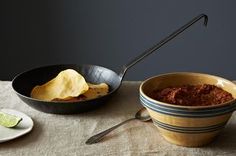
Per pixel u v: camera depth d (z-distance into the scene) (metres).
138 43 1.77
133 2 1.71
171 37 0.90
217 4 1.69
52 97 0.90
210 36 1.74
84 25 1.75
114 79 0.98
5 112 0.87
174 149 0.72
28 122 0.82
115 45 1.78
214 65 1.79
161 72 1.82
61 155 0.70
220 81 0.81
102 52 1.80
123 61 1.81
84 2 1.72
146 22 1.73
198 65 1.79
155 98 0.76
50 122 0.83
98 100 0.85
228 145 0.73
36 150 0.72
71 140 0.76
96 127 0.81
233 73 1.80
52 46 1.79
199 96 0.76
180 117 0.67
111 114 0.87
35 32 1.77
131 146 0.73
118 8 1.72
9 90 1.02
